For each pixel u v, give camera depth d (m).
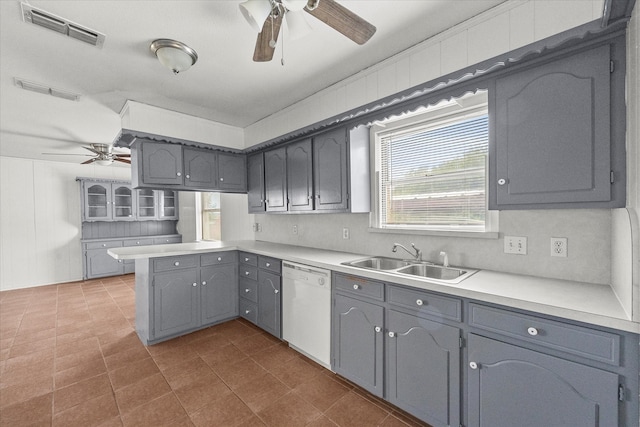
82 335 2.90
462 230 2.00
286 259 2.56
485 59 1.51
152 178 2.89
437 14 1.56
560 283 1.50
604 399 1.05
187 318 2.86
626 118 1.15
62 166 5.25
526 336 1.23
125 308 3.73
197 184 3.23
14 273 4.79
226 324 3.15
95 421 1.71
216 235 5.77
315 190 2.73
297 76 2.28
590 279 1.51
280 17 1.32
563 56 1.31
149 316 2.63
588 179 1.24
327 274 2.17
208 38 1.77
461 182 2.08
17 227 4.84
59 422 1.70
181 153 3.09
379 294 1.81
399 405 1.71
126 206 5.83
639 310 0.97
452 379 1.47
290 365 2.31
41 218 5.04
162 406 1.83
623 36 1.16
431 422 1.56
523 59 1.41
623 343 1.02
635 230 1.00
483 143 1.96
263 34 1.39
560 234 1.60
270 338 2.81
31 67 2.05
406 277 1.66
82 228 5.39
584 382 1.09
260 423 1.68
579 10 1.23
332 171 2.54
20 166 4.89
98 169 5.62
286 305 2.58
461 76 1.61
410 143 2.38
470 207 2.03
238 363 2.34
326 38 1.78
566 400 1.13
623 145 1.16
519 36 1.39
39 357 2.45
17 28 1.61
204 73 2.21
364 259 2.33
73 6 1.46
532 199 1.39
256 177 3.53
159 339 2.72
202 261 2.98
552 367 1.16
